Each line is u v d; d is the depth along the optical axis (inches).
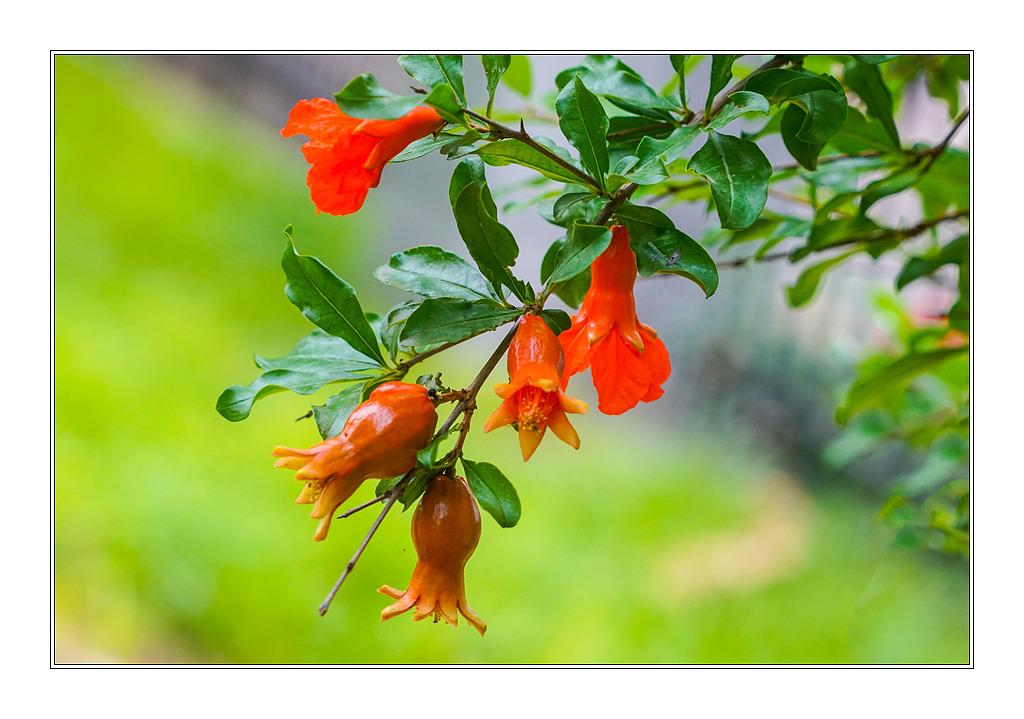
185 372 245.6
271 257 313.1
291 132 56.3
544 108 94.7
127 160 317.1
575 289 67.8
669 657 191.8
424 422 53.5
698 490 269.1
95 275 267.3
